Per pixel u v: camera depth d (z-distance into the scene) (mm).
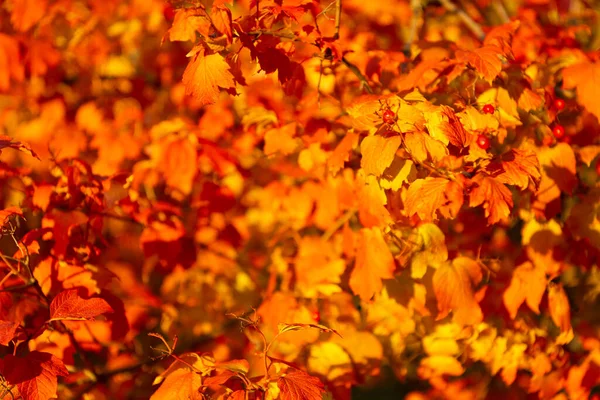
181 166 5340
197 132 5469
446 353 4602
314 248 4832
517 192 4473
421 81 4207
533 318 4969
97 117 6133
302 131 4699
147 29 6387
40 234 4086
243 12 5484
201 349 5465
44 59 6164
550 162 4309
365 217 4148
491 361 4672
